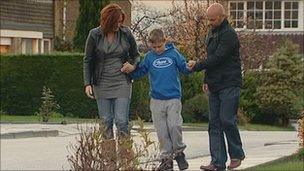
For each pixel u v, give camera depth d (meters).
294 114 40.06
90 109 36.12
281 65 40.41
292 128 37.31
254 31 39.56
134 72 12.67
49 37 45.28
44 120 30.89
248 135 28.03
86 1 39.19
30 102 36.88
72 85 36.38
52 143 22.77
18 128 26.58
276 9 51.81
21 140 23.75
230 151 12.43
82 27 39.38
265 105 39.94
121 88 12.59
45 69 36.69
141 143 13.27
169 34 36.44
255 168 12.88
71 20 49.91
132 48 12.74
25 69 36.88
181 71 12.58
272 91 39.94
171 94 12.48
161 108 12.52
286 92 39.91
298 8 51.81
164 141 12.54
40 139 24.12
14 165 17.86
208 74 12.34
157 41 12.48
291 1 51.88
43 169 17.17
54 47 45.66
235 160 12.42
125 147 10.08
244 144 22.83
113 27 12.49
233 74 12.21
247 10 51.53
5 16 41.56
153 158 12.13
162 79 12.49
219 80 12.22
